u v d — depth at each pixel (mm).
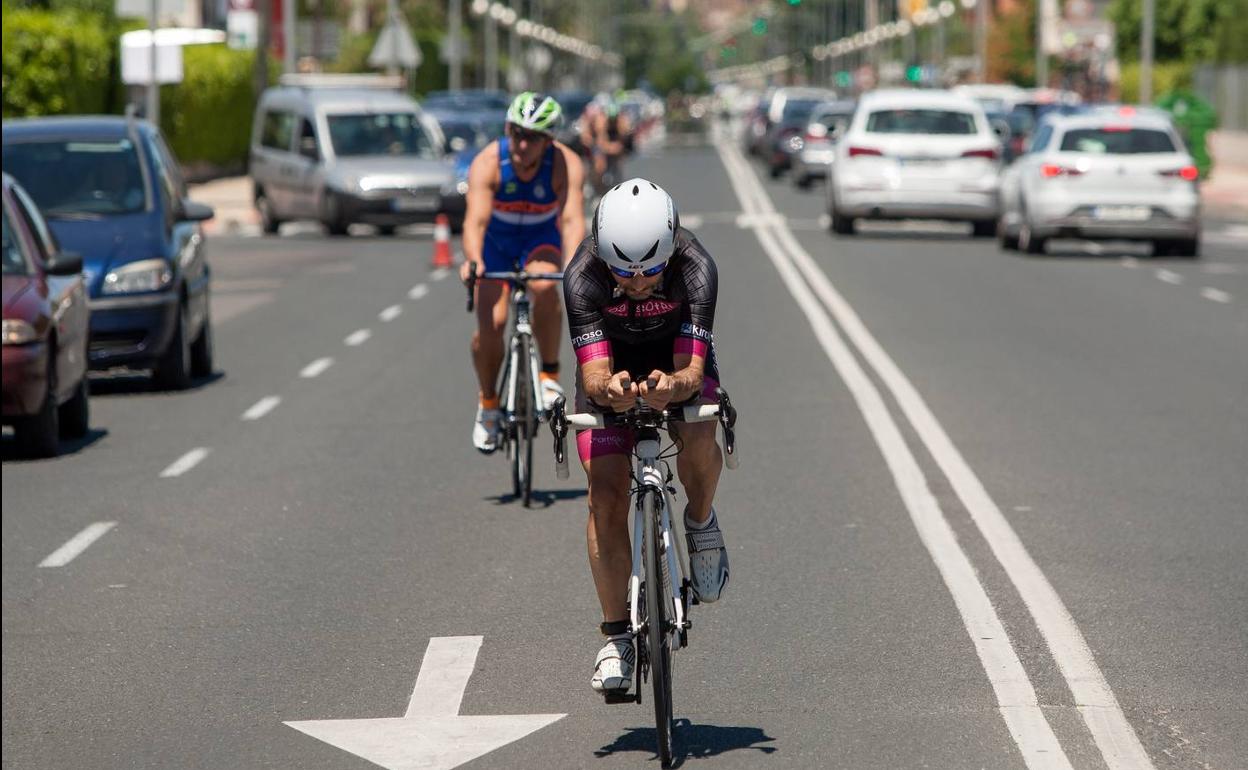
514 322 28594
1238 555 24219
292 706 18531
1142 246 82812
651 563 15930
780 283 63344
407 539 26094
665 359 17047
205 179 130875
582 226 28578
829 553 24562
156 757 17078
